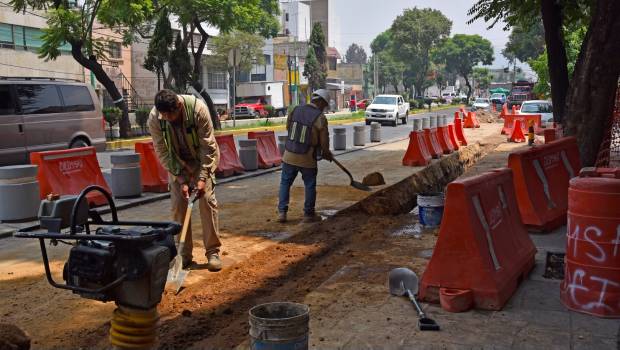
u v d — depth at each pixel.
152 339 3.52
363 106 73.88
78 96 15.63
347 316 4.63
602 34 9.41
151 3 25.41
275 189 11.88
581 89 9.68
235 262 6.68
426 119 28.55
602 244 4.50
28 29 33.44
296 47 76.62
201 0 27.50
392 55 88.12
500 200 5.57
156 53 29.34
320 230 8.26
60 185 9.34
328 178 13.40
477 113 42.38
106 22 24.89
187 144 5.93
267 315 3.60
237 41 51.16
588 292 4.56
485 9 16.53
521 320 4.45
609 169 5.03
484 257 4.75
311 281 5.94
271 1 51.44
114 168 10.39
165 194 10.96
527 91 62.03
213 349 4.37
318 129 8.48
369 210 9.49
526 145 21.78
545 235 7.27
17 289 5.73
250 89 62.78
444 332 4.24
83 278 3.35
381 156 18.23
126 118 26.75
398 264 6.27
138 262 3.26
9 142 13.64
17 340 3.48
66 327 4.81
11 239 7.77
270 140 15.88
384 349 3.98
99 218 3.81
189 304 5.35
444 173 15.48
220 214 9.38
